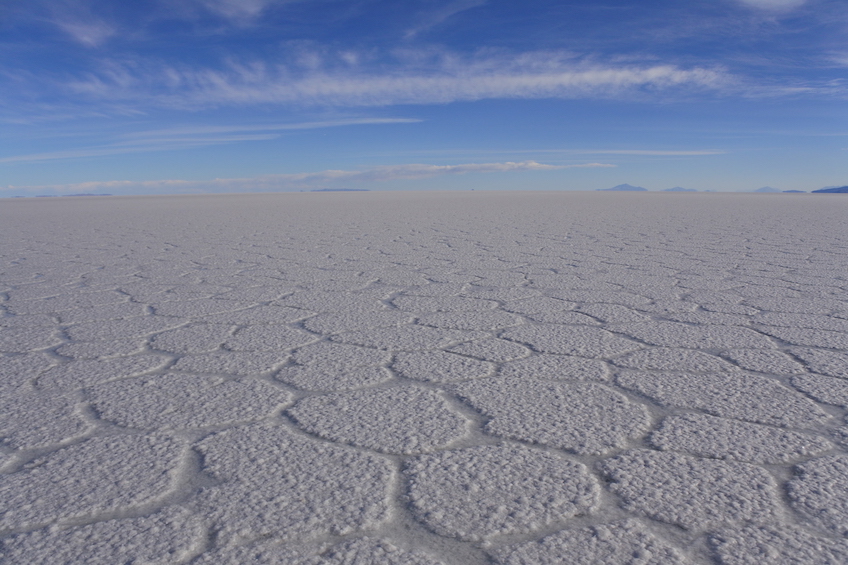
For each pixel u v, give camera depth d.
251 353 5.73
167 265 12.09
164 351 5.85
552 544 2.82
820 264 11.26
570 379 4.92
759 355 5.51
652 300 8.12
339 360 5.47
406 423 4.08
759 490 3.23
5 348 5.99
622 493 3.21
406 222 24.69
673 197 62.94
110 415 4.28
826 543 2.81
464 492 3.23
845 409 4.26
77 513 3.10
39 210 41.03
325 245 15.73
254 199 67.25
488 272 10.85
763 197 62.12
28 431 4.04
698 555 2.75
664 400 4.45
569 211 33.03
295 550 2.79
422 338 6.22
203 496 3.22
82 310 7.77
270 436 3.91
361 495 3.21
